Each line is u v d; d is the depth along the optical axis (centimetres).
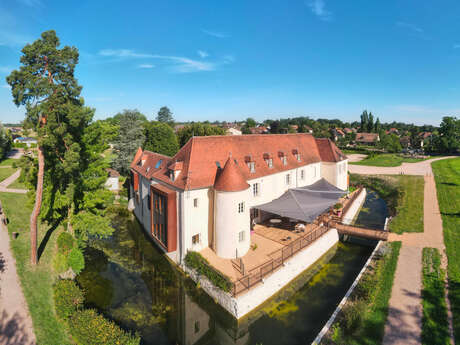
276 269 2305
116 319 1973
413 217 3488
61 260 2428
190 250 2522
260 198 3131
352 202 4109
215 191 2491
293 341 1781
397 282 2089
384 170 6962
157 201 2762
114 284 2405
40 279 2161
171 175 2680
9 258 2452
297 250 2592
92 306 2094
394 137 11419
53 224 3338
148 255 2916
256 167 3117
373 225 3556
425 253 2527
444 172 6356
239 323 1922
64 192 2738
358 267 2672
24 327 1630
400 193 4556
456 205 3844
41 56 2073
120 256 2894
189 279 2430
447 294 1906
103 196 2886
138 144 6066
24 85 1981
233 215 2431
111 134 3175
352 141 13762
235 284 2092
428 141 12750
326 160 4169
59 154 2506
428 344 1493
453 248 2586
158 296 2256
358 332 1630
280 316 2016
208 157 2797
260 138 3503
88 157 2853
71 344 1556
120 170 6100
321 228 3164
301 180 3797
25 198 4403
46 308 1825
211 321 2089
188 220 2494
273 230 3136
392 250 2628
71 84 2217
